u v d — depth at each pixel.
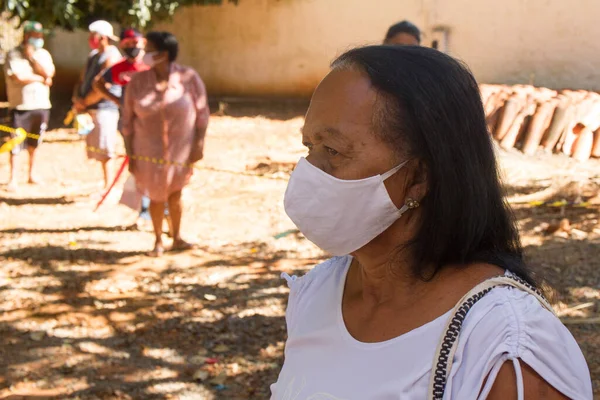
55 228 7.84
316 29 15.84
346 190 1.42
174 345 5.20
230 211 8.42
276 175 10.07
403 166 1.39
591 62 13.84
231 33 16.42
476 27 14.53
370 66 1.40
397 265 1.44
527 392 1.21
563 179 8.59
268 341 5.23
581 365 1.30
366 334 1.46
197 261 6.82
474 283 1.36
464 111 1.38
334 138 1.41
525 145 10.60
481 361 1.24
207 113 6.54
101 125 8.48
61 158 11.20
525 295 1.32
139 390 4.61
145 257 6.93
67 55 17.80
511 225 1.48
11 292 6.11
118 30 15.50
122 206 8.65
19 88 9.23
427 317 1.37
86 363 4.95
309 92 16.17
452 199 1.37
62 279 6.39
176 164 6.48
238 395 4.54
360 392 1.39
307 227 1.48
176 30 16.73
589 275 6.11
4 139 12.45
